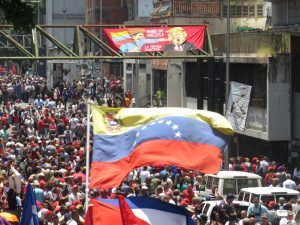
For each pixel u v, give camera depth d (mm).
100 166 27422
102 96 120562
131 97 103062
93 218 25109
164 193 41438
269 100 66812
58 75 132250
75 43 57344
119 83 127562
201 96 60750
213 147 26672
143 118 27422
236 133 71688
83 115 87938
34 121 80562
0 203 35750
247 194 42844
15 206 31156
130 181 46188
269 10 90250
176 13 93125
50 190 41125
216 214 37875
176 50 59625
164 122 26906
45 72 158875
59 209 36688
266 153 68750
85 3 172125
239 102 63344
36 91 118562
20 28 23938
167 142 26688
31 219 26281
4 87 118562
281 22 65438
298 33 64625
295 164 66375
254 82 69500
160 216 25109
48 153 55594
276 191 42156
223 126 26719
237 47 72188
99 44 58375
